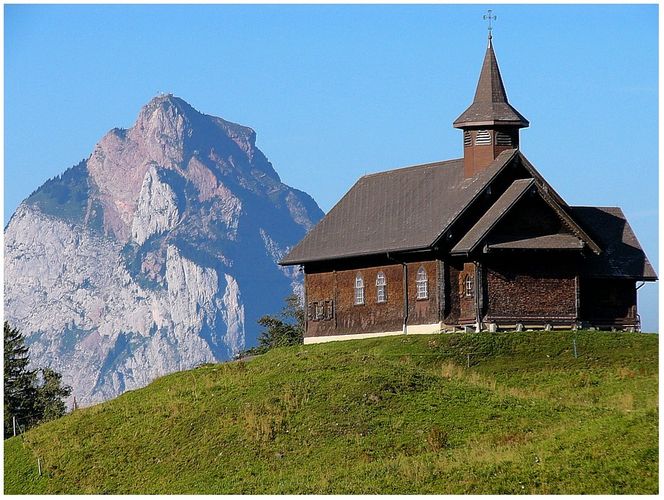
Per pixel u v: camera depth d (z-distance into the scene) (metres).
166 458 72.44
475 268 98.44
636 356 86.94
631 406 71.94
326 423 71.56
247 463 69.06
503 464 60.44
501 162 101.62
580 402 75.06
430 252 100.56
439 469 61.41
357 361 80.88
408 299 102.50
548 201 99.69
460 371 82.75
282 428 71.94
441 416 71.06
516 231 99.50
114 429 79.12
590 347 89.50
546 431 66.06
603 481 56.84
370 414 71.88
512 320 98.62
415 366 82.06
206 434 73.50
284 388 76.75
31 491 73.31
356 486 60.78
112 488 70.44
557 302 99.81
